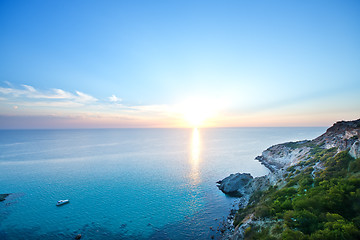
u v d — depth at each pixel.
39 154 145.38
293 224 23.00
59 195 62.12
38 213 49.09
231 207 51.91
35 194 63.12
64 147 193.12
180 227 41.66
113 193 64.06
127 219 45.62
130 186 71.69
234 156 139.12
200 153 152.88
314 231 20.44
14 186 71.44
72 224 43.31
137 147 194.38
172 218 45.97
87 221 44.72
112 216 47.22
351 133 53.94
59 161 119.00
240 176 69.81
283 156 101.06
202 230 40.19
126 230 40.69
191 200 57.72
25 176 85.25
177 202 56.12
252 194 53.97
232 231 37.22
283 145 120.06
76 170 96.38
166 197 60.34
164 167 103.62
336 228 19.45
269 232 24.20
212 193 63.91
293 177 45.47
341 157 40.50
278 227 23.92
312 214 22.91
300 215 23.45
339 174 34.34
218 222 43.50
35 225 43.00
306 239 18.80
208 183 75.56
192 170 97.19
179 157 134.25
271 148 128.88
